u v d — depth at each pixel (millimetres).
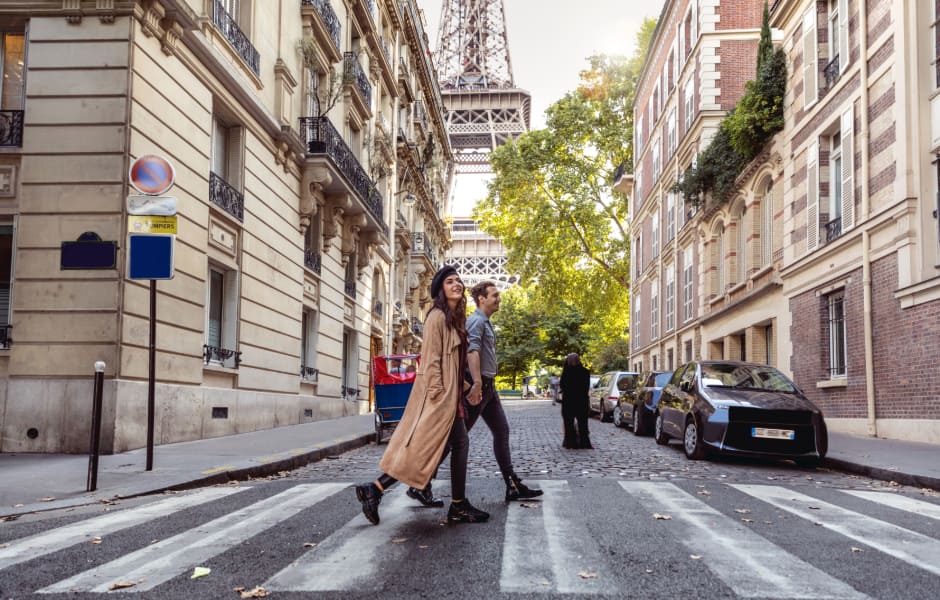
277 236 16828
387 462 5133
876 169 14117
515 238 39469
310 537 4867
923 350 12352
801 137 17672
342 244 22156
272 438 12961
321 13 19562
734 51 24953
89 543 4738
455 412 5223
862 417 14500
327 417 20734
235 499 6582
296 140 17266
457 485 5316
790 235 18219
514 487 6449
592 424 20391
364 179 22438
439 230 47344
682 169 28484
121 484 7305
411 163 33188
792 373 17922
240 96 14523
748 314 20984
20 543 4754
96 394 7121
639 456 11023
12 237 10883
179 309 12148
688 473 8914
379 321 27797
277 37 16938
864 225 14367
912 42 12977
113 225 10625
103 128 10789
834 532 5156
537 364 66938
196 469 8344
